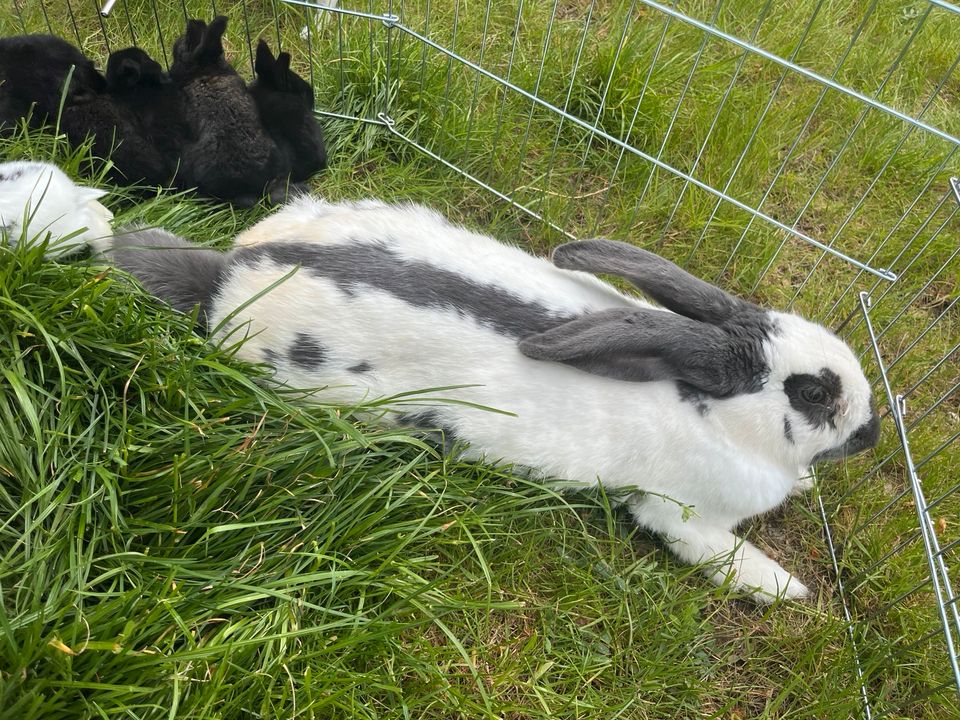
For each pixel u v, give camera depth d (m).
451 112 0.70
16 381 0.40
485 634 0.46
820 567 0.55
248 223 0.62
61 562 0.38
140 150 0.59
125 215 0.56
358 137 0.70
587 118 0.74
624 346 0.46
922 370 0.64
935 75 0.85
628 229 0.67
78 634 0.34
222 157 0.59
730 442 0.50
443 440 0.48
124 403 0.42
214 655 0.36
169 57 0.72
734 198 0.71
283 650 0.38
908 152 0.76
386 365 0.46
